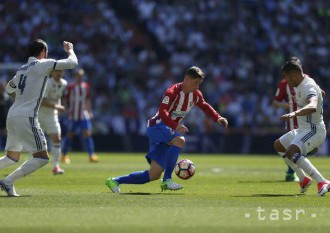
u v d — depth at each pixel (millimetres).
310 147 33156
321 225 22641
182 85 33406
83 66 109375
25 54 110188
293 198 31406
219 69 112812
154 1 121688
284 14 122812
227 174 52125
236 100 106438
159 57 116125
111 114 104312
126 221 23094
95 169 57656
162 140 33281
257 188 38031
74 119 67938
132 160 74625
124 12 120500
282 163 71625
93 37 113938
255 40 118375
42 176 48188
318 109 33000
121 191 34906
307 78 32594
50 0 116875
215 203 28750
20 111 31078
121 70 111000
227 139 99812
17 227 21750
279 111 103500
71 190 35812
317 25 123125
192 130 99938
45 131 50781
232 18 120188
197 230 21266
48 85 49312
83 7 117562
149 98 107562
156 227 21781
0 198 30219
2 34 111312
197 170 57781
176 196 31844
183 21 119562
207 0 121500
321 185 32656
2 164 31766
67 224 22406
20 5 114938
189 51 116312
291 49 118438
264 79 112188
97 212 25359
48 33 112688
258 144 99188
